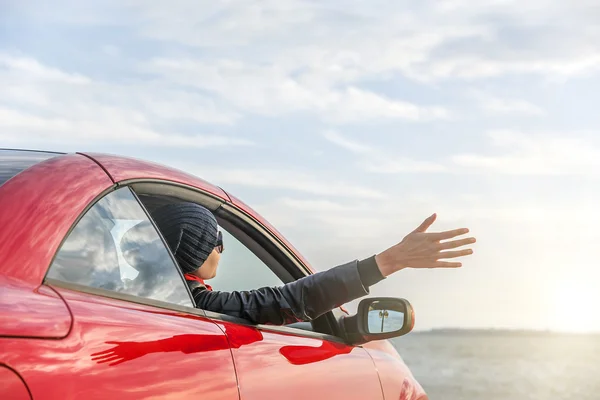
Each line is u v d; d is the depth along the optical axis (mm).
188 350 2553
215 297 3135
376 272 3268
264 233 3648
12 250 2223
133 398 2236
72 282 2365
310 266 3871
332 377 3355
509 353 68750
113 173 2777
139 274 2682
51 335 2076
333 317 3740
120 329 2318
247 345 2910
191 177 3338
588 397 36125
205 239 3312
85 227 2508
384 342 4195
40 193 2430
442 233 3223
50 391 2006
